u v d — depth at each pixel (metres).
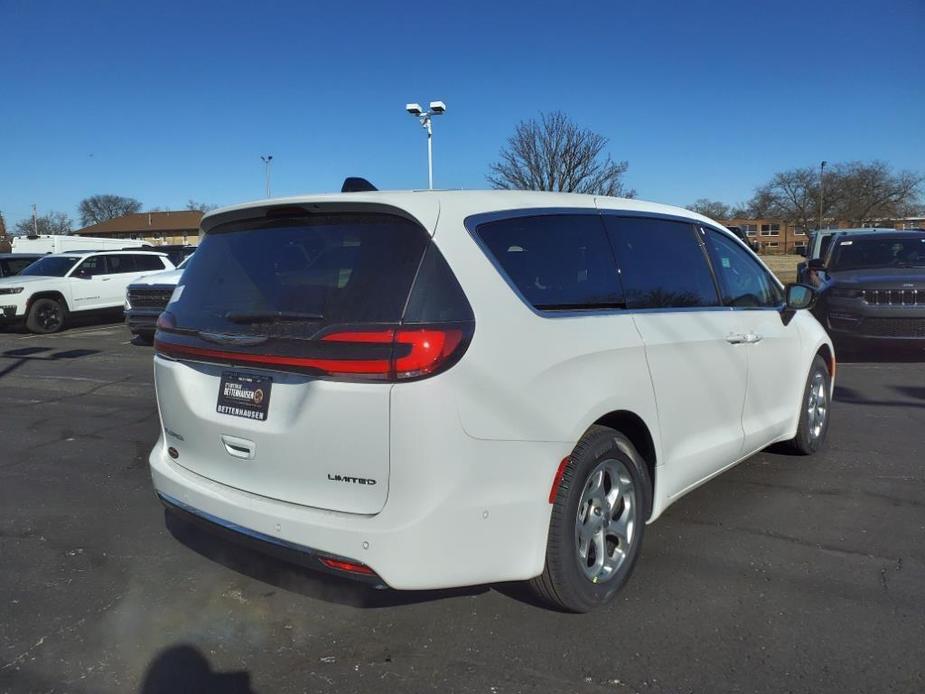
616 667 2.78
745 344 4.15
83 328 16.39
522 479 2.73
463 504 2.59
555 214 3.22
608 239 3.44
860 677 2.69
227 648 2.98
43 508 4.62
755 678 2.70
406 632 3.06
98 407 7.63
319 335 2.65
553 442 2.82
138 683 2.76
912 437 5.81
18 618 3.24
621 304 3.34
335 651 2.94
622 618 3.13
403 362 2.49
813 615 3.13
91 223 106.75
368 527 2.56
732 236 4.54
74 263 15.97
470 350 2.59
